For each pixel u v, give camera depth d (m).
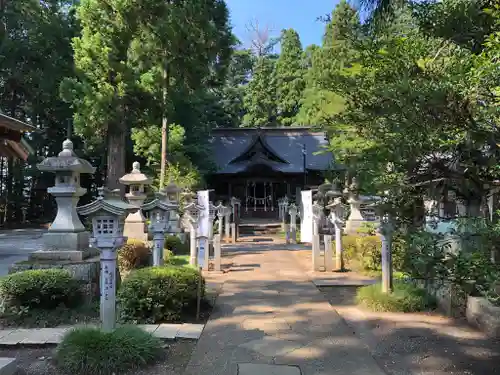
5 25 19.56
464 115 2.42
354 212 11.52
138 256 8.39
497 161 2.44
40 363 3.88
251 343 4.41
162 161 13.88
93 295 5.86
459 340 4.52
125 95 12.81
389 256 5.99
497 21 2.67
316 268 8.87
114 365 3.65
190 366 3.80
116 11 12.05
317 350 4.22
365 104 3.10
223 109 30.58
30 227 21.95
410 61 3.01
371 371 3.71
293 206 15.92
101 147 19.12
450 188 2.85
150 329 4.75
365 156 2.93
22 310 5.09
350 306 5.98
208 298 6.37
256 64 36.84
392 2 4.05
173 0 12.94
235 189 27.28
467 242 2.98
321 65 13.46
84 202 24.06
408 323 5.14
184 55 12.85
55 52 20.56
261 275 8.42
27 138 23.34
